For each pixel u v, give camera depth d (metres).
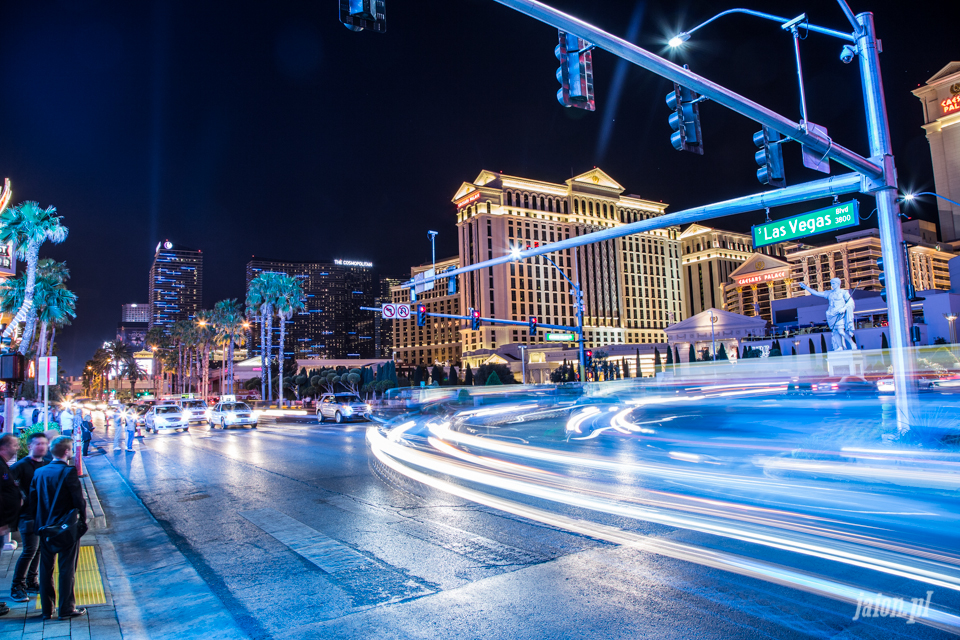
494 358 101.19
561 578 5.84
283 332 60.94
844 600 4.98
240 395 85.50
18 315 42.00
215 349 115.62
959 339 58.44
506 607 5.14
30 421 23.64
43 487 5.10
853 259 140.62
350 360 97.50
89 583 6.11
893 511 7.64
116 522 9.41
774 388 43.25
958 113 147.38
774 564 5.93
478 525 8.05
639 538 7.07
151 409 31.94
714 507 8.36
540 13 8.05
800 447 12.80
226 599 5.61
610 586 5.56
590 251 136.38
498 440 18.88
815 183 11.97
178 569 6.63
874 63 11.75
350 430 27.70
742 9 10.58
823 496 8.62
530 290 128.00
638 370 72.94
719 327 80.00
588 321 133.50
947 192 151.00
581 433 20.38
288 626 4.92
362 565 6.51
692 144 9.80
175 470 15.38
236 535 8.13
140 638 4.73
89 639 4.62
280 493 11.26
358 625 4.88
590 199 138.12
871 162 11.48
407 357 189.38
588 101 8.50
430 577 6.02
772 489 9.29
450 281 22.02
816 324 70.69
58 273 61.31
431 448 17.44
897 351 11.60
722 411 28.00
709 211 13.13
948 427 11.46
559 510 8.69
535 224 132.00
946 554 6.02
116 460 18.20
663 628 4.59
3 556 6.95
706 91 9.44
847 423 18.27
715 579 5.61
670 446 15.18
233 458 17.50
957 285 67.50
